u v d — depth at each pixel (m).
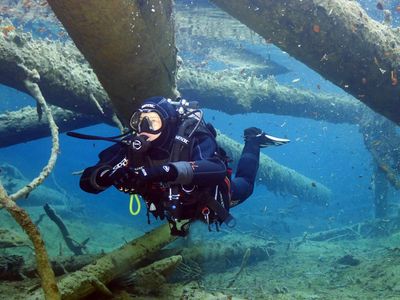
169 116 3.08
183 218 3.23
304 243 12.11
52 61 7.12
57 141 5.54
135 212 3.51
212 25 16.50
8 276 4.62
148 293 4.42
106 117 8.22
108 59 4.68
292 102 13.88
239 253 8.96
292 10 6.25
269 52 21.80
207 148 3.10
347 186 42.59
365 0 14.32
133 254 4.58
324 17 6.43
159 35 4.86
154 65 5.14
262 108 13.28
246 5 6.21
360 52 6.98
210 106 11.95
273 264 9.30
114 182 3.18
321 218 21.27
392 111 8.15
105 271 4.17
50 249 9.66
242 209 25.45
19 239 4.91
